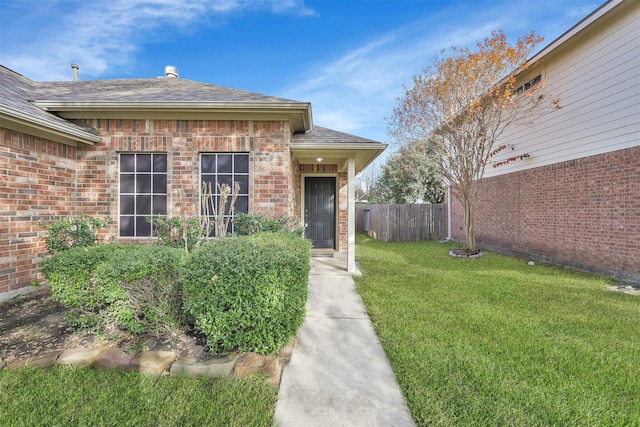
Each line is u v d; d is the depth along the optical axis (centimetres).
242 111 601
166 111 596
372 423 224
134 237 620
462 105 902
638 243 616
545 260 855
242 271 287
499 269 761
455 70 871
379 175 2423
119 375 269
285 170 630
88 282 328
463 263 843
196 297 296
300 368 297
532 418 227
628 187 634
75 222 493
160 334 333
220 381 264
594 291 562
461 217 1345
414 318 423
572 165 768
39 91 690
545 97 848
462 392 257
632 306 479
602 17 649
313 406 241
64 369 274
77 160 611
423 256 964
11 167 477
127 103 569
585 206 732
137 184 627
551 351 329
